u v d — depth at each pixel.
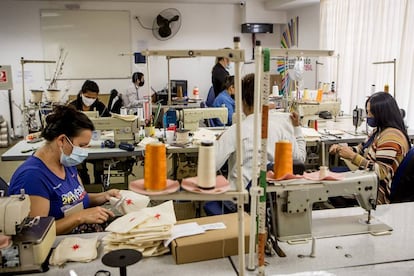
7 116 7.06
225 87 4.13
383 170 2.35
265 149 1.16
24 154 2.93
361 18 5.13
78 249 1.37
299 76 4.09
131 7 7.18
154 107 4.74
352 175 1.55
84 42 7.12
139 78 6.51
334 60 5.75
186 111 3.54
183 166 3.44
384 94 2.51
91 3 7.04
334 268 1.28
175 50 1.15
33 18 6.92
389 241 1.46
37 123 4.80
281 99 4.14
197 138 3.26
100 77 7.27
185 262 1.31
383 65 4.70
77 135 1.71
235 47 1.12
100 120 3.08
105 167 3.24
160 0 7.14
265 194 1.21
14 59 7.00
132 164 3.33
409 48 4.27
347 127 3.80
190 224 1.48
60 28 7.01
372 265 1.30
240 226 1.18
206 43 7.61
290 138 2.03
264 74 1.14
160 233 1.36
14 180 1.66
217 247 1.34
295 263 1.31
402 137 2.41
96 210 1.65
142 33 7.31
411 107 4.27
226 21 7.62
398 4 4.47
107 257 1.11
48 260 1.31
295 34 7.31
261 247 1.20
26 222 1.31
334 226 1.58
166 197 1.14
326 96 4.29
